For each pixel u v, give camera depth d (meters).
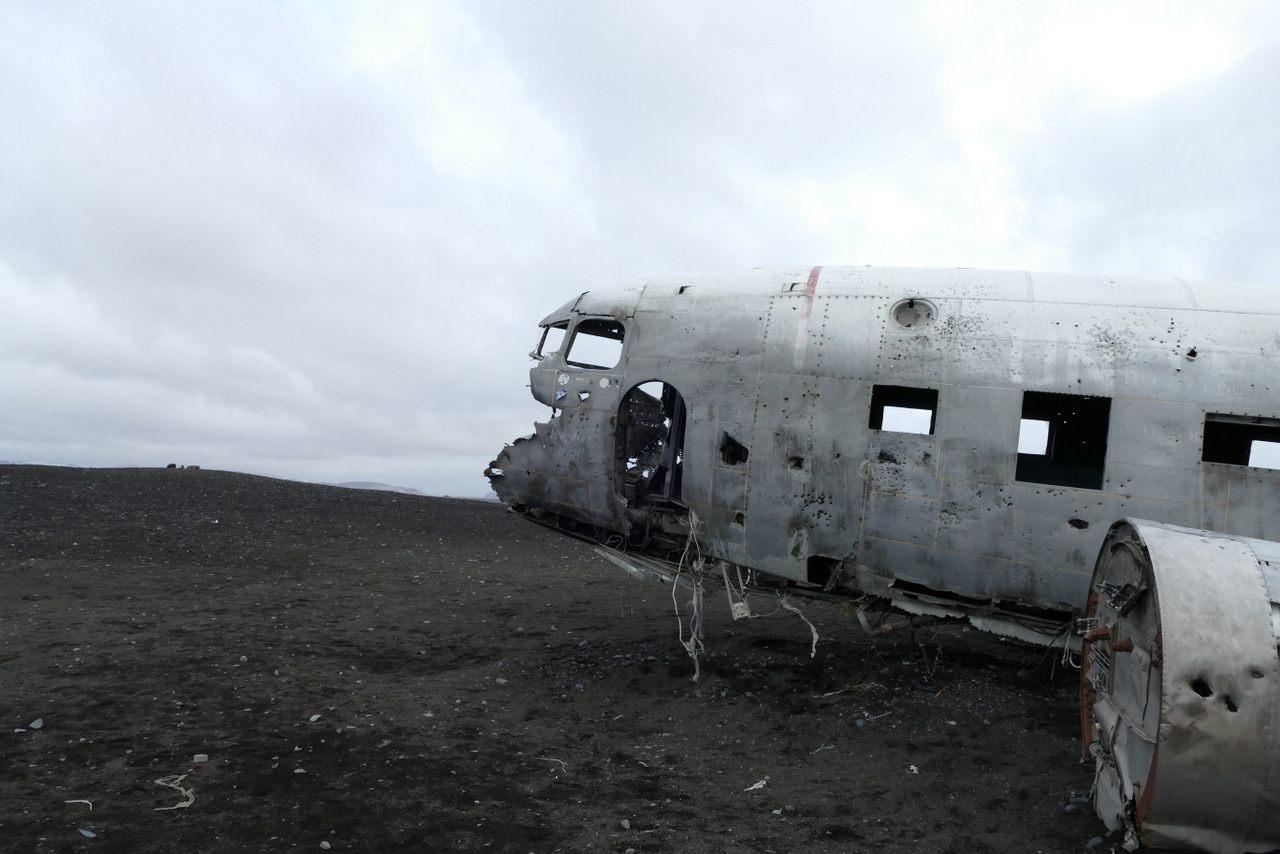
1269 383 5.66
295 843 4.07
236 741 5.57
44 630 8.51
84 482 17.64
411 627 9.82
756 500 6.67
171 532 14.81
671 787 5.00
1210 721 3.50
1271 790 3.46
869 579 6.52
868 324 6.54
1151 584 3.91
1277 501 5.53
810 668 7.34
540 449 8.16
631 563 7.80
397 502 20.66
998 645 8.33
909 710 6.14
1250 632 3.60
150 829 4.17
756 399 6.72
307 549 15.06
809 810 4.62
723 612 10.69
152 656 7.76
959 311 6.35
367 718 6.21
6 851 3.86
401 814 4.48
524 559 16.19
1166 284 6.38
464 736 5.91
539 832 4.29
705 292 7.37
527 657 8.31
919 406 7.32
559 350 8.16
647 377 7.32
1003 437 5.99
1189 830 3.67
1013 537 5.97
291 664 7.79
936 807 4.62
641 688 7.10
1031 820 4.41
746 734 5.95
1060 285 6.45
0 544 12.66
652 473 8.06
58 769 4.94
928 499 6.15
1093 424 8.51
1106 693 4.40
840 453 6.39
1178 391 5.77
